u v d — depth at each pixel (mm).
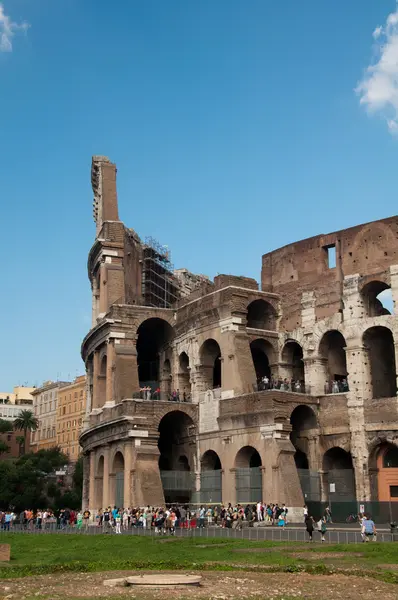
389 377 71125
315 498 68000
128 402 72938
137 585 26391
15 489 134375
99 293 89750
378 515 61969
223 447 71312
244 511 64188
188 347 80375
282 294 78062
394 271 67625
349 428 67750
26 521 88375
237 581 27781
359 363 68562
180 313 83312
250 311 79188
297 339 74438
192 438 75812
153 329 88938
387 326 67062
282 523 60656
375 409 66500
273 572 30938
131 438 72188
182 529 62625
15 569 33062
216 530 59875
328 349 73625
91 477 83750
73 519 84312
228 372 73062
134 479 70500
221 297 75750
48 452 158375
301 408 70500
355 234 72125
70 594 24531
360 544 43000
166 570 31969
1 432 180500
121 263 87250
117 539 52062
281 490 63969
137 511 66812
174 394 78562
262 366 81812
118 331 80625
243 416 69438
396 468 65562
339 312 71500
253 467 73375
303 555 37812
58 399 195875
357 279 70312
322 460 69062
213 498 71812
